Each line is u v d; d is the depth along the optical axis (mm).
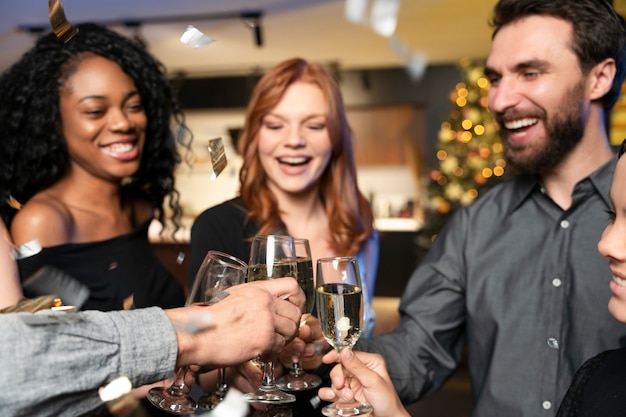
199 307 986
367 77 8148
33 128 1656
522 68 1551
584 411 1129
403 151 8367
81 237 1655
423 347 1718
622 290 1052
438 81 8070
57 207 1626
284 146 1835
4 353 817
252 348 988
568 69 1524
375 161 8438
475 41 6543
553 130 1551
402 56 7309
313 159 1883
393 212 8320
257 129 1883
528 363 1582
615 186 1056
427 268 1791
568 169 1605
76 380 847
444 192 6441
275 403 1185
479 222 1733
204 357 951
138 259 1738
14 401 812
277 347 1043
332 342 1178
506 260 1665
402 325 1773
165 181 1942
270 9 5137
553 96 1532
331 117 1874
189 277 1735
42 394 823
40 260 1519
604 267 1539
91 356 858
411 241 7777
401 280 7805
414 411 4051
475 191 6234
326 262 1159
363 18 5508
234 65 7547
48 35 1686
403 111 8320
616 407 1079
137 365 883
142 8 4949
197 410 1148
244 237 1827
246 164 1901
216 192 8195
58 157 1696
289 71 1855
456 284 1742
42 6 4566
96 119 1668
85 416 890
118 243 1697
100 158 1688
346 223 1961
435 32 6086
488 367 1646
